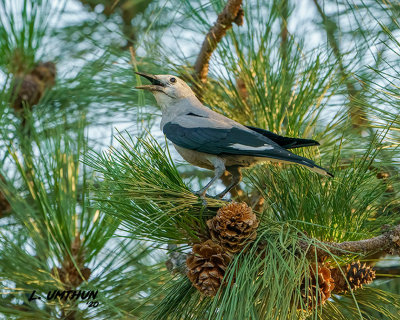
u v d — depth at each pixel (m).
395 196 6.45
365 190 6.16
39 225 6.65
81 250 6.29
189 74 8.04
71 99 8.33
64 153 6.60
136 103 8.64
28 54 7.92
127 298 6.38
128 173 5.70
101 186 5.77
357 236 5.79
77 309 6.06
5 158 7.58
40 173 6.39
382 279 8.02
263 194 6.16
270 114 7.12
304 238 5.36
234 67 7.43
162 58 8.54
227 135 7.32
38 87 8.07
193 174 9.72
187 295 5.64
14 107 8.05
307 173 6.11
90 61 8.55
